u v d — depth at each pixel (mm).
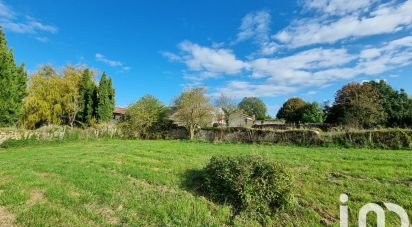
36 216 7820
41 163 16047
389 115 42625
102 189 10219
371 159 14961
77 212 8258
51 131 31875
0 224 7457
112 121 53875
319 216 8203
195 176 11586
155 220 7844
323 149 20828
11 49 34062
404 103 43469
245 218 8141
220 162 10000
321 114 60344
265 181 8688
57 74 47500
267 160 9648
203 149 21359
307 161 14578
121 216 8078
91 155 18938
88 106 50625
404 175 11188
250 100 93625
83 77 50875
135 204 8836
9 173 13383
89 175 12344
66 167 14438
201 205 8719
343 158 15664
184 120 36125
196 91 37094
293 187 9219
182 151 19953
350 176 11422
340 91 46031
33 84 43438
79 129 34812
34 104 40781
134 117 38250
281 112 76625
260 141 27141
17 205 8812
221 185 9297
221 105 55125
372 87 45375
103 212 8367
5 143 27781
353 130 23656
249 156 10078
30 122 40375
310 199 9164
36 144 29797
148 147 22844
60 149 24156
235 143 28031
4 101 31953
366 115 39656
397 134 20828
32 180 11711
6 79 32312
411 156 15664
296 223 7973
